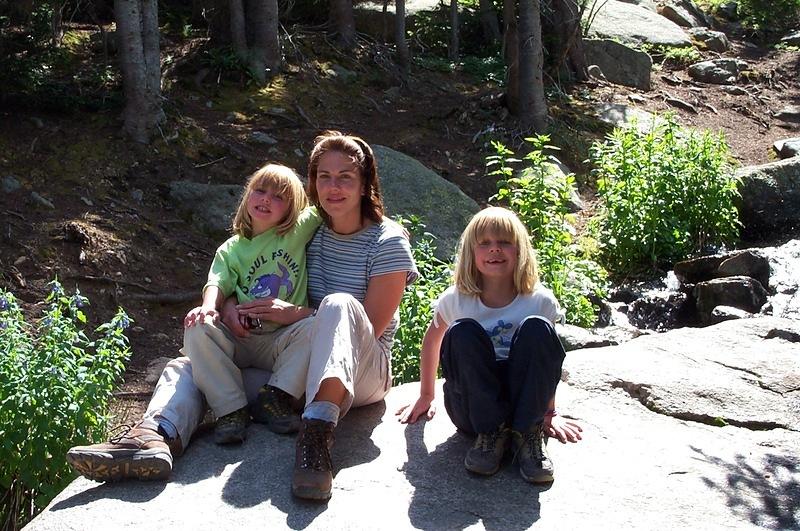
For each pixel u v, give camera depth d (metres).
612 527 3.39
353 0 14.28
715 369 4.80
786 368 4.80
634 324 8.28
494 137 10.91
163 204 8.47
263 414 4.01
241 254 4.14
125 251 7.74
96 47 11.16
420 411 4.14
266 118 10.23
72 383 4.90
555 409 4.18
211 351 3.89
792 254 9.44
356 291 4.09
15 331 5.07
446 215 9.13
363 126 10.77
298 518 3.43
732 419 4.30
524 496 3.58
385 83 11.92
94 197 8.21
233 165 9.19
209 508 3.49
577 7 13.60
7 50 8.82
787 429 4.23
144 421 3.77
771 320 5.46
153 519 3.42
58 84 9.41
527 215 7.74
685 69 14.97
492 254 3.75
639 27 15.85
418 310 5.98
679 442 4.06
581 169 10.89
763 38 17.41
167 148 9.02
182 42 11.80
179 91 10.39
